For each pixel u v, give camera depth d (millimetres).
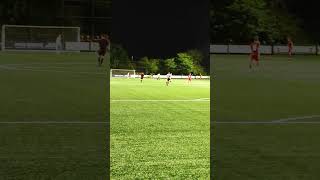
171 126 8977
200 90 17156
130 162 6223
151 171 5855
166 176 5660
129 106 11969
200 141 7625
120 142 7418
